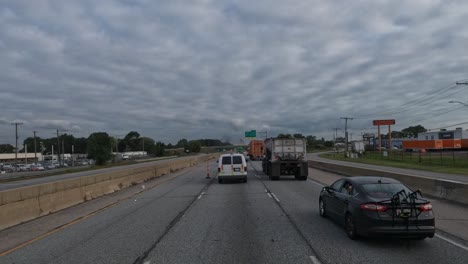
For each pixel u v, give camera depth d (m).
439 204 15.81
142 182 31.09
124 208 16.12
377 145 159.38
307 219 12.88
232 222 12.42
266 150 36.81
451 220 12.27
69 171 65.06
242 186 26.31
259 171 44.12
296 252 8.62
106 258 8.29
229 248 9.02
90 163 115.56
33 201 13.94
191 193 22.14
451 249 8.79
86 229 11.62
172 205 16.88
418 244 9.30
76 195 17.91
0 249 9.37
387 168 46.81
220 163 29.61
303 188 24.25
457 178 30.59
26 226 12.39
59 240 10.17
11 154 158.25
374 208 9.27
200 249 8.95
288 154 31.38
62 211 15.53
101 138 97.88
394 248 8.95
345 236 10.27
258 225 11.87
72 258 8.35
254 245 9.29
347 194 10.77
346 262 7.82
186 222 12.52
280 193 21.41
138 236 10.45
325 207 12.95
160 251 8.81
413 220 9.17
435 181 18.33
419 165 51.62
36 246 9.57
